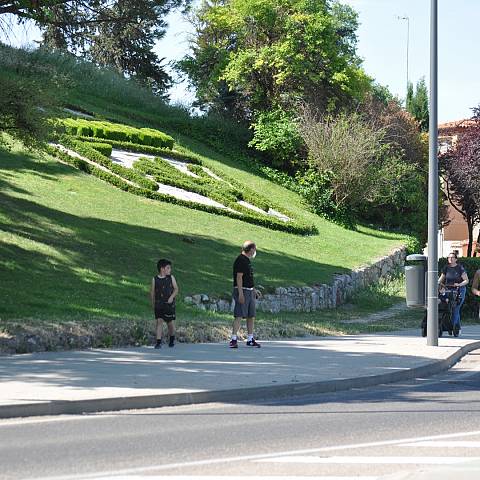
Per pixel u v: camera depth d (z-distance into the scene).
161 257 54.81
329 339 40.78
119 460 14.95
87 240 54.22
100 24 51.19
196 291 48.44
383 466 14.52
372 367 28.80
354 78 106.25
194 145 98.25
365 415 20.42
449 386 26.55
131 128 89.06
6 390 21.78
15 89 50.72
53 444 16.44
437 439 17.16
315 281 60.53
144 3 49.97
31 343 31.36
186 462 14.80
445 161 111.75
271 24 105.25
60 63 99.88
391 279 76.56
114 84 107.06
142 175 77.88
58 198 64.31
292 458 15.16
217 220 72.06
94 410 20.58
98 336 33.81
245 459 15.06
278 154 99.19
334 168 92.38
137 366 27.64
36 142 52.78
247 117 112.75
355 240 83.75
